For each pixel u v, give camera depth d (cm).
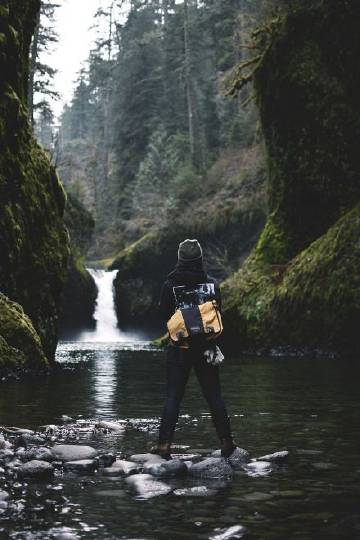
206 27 4694
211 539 257
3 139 1149
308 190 2053
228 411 653
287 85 2059
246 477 364
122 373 1160
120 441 480
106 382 980
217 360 421
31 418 600
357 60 1955
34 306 1216
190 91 4541
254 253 2153
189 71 4553
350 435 506
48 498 314
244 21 2708
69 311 3603
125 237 4853
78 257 3750
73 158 7462
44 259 1252
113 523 276
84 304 3688
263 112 2194
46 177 1314
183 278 439
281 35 2105
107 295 3922
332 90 1981
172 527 272
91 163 6644
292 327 1777
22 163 1221
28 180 1232
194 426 557
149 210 4419
